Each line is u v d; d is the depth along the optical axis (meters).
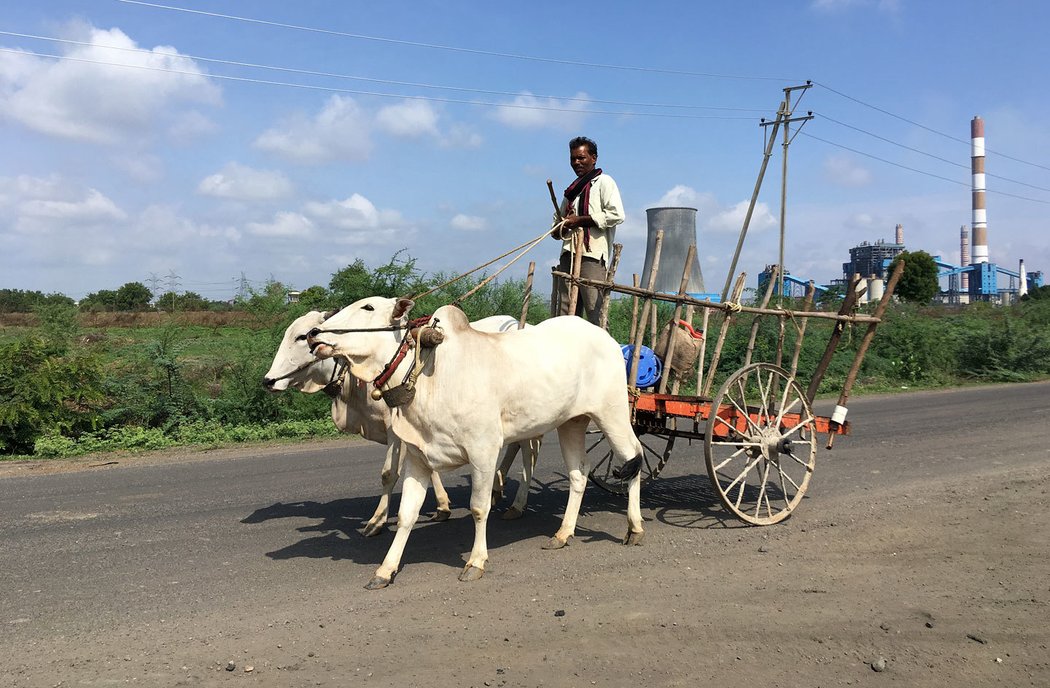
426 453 5.70
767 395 7.92
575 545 6.59
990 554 5.96
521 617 4.88
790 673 4.04
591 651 4.33
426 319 5.74
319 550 6.51
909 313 24.00
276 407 14.38
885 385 20.44
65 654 4.41
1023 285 116.56
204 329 20.67
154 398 13.73
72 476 9.78
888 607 4.92
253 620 4.90
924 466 9.64
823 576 5.56
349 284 16.08
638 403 7.28
